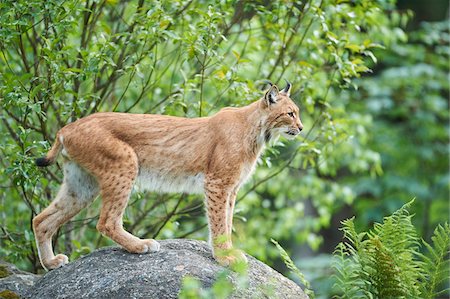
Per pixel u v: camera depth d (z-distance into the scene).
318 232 26.25
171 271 9.33
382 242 9.95
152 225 13.59
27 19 11.45
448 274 10.20
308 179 17.34
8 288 10.02
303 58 14.12
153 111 13.46
